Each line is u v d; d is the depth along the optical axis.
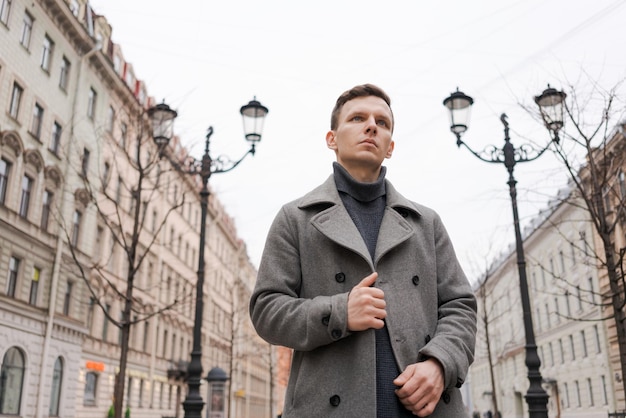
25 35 21.77
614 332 27.92
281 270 1.74
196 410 9.96
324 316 1.51
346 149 1.89
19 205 20.80
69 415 23.55
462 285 1.86
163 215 35.16
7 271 19.89
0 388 19.06
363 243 1.70
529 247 41.22
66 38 24.53
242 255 56.44
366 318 1.48
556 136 9.55
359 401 1.50
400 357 1.57
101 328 27.30
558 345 36.81
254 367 62.50
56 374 22.81
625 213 10.47
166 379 35.78
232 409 49.59
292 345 1.58
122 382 11.16
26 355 20.52
